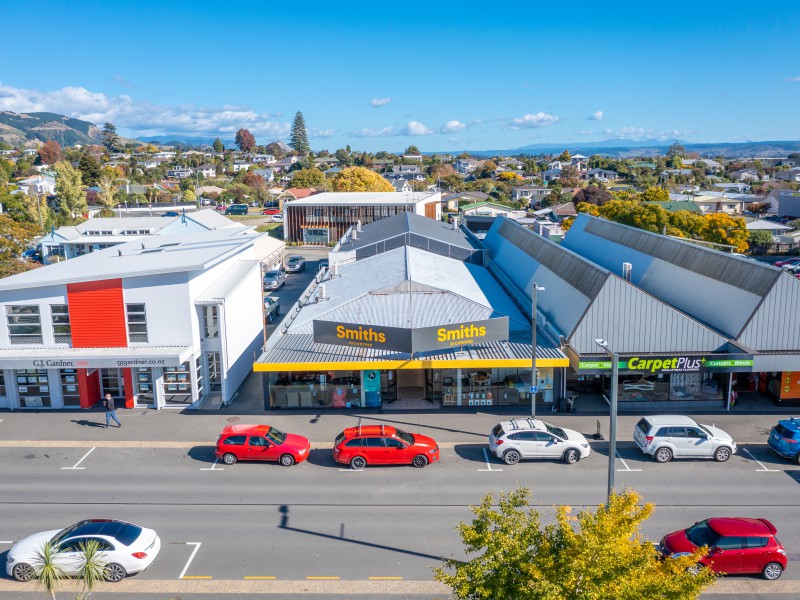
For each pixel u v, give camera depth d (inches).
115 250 1624.0
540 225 1947.6
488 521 518.3
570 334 1179.9
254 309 1494.8
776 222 3991.1
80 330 1200.2
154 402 1223.5
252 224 4394.7
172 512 833.5
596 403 1222.3
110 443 1061.8
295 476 938.7
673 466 962.7
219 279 1375.5
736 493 873.5
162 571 705.0
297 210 3531.0
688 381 1211.9
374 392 1210.6
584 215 2134.6
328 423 1142.3
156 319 1198.9
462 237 2295.8
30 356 1158.3
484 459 991.0
